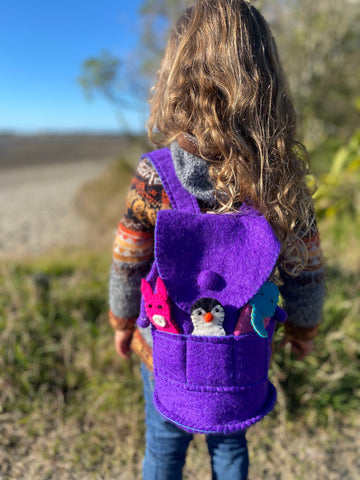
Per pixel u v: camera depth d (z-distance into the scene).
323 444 1.86
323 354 2.13
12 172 19.28
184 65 1.00
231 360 0.96
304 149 1.15
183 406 0.99
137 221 1.08
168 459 1.25
